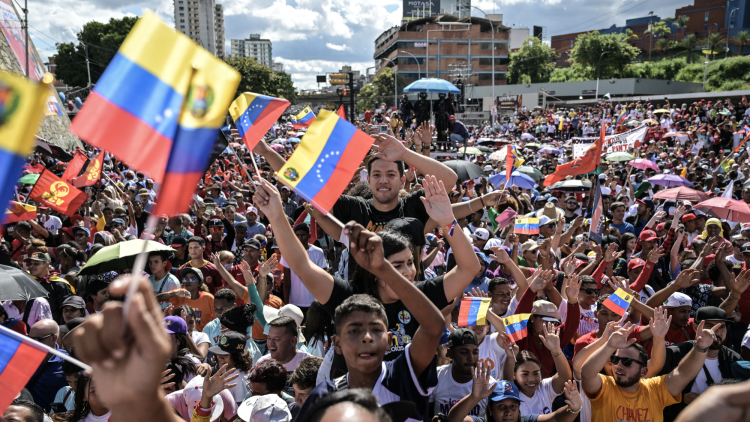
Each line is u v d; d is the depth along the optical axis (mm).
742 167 15781
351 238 2156
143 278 1212
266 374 4000
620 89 71625
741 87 68562
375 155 3898
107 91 1367
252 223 9703
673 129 30422
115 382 1179
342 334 2391
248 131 3842
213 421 3779
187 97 1384
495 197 4008
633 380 4066
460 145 22828
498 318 4711
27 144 1172
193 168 1378
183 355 4477
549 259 7238
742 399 1292
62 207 8648
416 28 107875
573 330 5039
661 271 8039
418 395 2432
